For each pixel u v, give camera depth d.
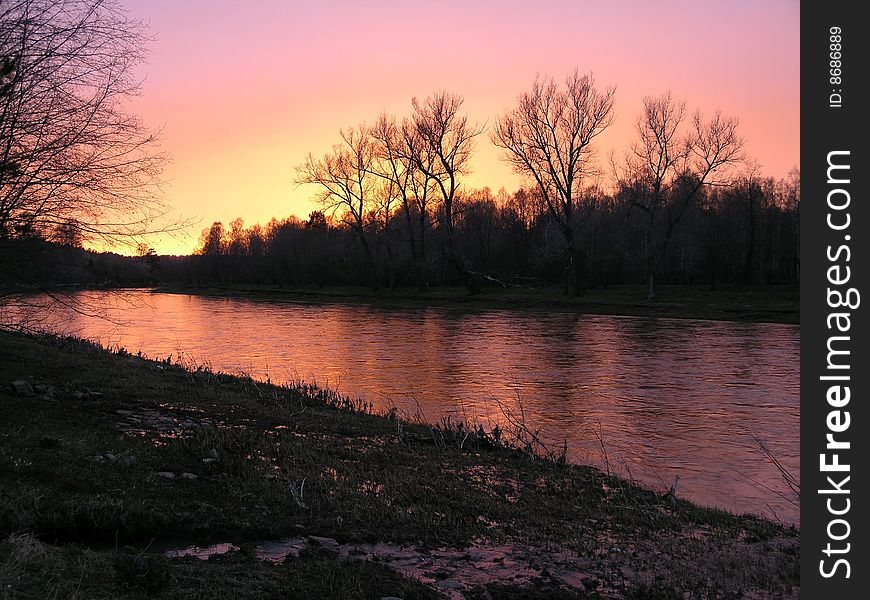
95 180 11.88
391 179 72.81
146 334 35.84
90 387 13.12
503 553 7.12
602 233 82.50
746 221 86.12
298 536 6.95
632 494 9.85
